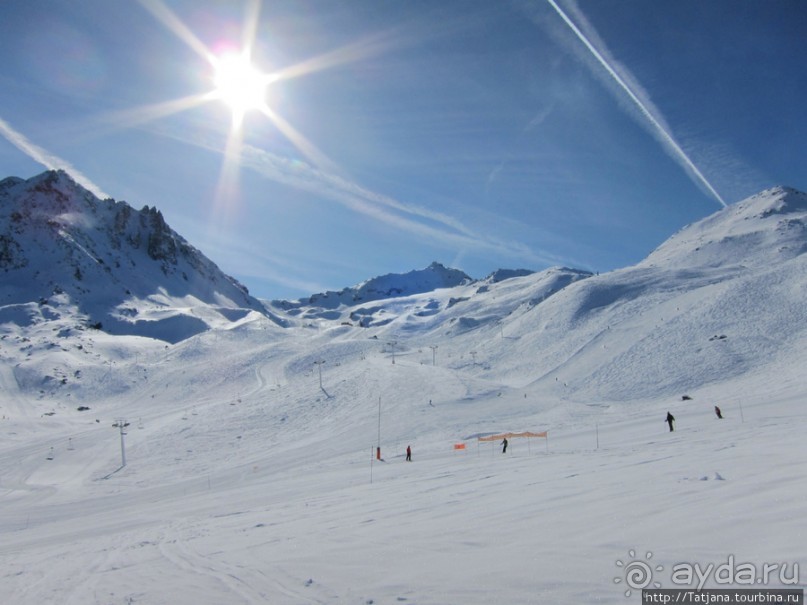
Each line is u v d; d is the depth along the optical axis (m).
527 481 14.52
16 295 199.25
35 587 9.88
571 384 77.81
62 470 53.56
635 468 13.66
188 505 27.30
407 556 7.95
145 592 8.14
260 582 7.77
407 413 60.03
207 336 152.75
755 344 71.25
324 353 124.12
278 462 45.59
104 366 125.94
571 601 5.39
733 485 9.12
